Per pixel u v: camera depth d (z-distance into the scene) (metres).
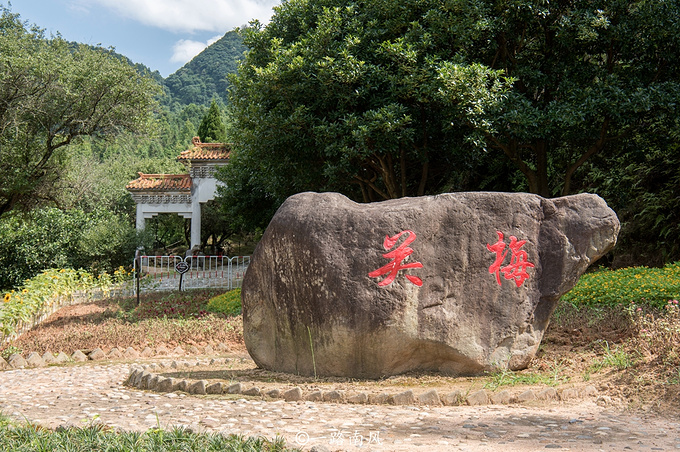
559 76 11.41
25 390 5.88
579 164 11.88
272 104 11.67
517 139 11.41
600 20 10.23
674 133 11.23
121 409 4.79
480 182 15.77
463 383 5.68
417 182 14.52
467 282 6.03
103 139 20.17
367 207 6.08
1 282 17.50
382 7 11.10
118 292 16.16
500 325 6.08
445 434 3.91
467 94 9.67
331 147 10.59
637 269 10.55
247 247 33.91
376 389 5.36
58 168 20.61
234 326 9.83
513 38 11.37
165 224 32.50
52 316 12.20
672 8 10.38
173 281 18.47
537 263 6.27
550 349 7.01
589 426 4.16
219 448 3.38
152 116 21.23
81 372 7.10
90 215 20.44
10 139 18.55
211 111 36.78
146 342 8.90
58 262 17.89
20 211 21.39
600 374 5.71
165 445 3.44
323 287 5.82
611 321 7.57
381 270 5.77
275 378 6.00
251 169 15.53
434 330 5.85
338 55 10.74
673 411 4.47
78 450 3.38
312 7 12.29
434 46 10.57
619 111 10.20
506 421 4.29
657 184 12.88
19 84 17.34
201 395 5.39
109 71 18.42
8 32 18.23
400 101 10.98
